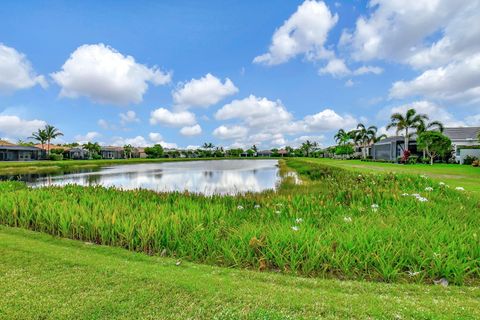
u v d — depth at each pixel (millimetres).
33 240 5984
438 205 7230
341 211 7090
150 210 6910
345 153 87062
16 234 6520
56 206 7352
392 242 4852
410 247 4613
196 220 6234
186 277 4121
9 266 4469
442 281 4148
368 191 8672
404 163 44625
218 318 3115
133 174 37031
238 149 143000
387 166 32812
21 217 7297
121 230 5844
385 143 59781
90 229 6098
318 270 4535
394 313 3176
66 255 4953
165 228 5633
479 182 14453
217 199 9242
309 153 127125
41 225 6867
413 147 52281
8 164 48594
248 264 4887
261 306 3342
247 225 5957
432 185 9555
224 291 3693
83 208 6988
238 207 7723
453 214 6637
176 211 6871
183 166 58469
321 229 5816
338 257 4520
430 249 4512
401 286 3945
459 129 54438
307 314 3178
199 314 3207
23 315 3221
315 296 3586
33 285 3861
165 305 3393
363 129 71250
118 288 3777
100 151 98812
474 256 4430
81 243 5902
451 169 26844
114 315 3213
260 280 4145
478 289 3859
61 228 6477
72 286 3832
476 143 47219
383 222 5887
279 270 4668
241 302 3434
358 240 4773
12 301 3479
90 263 4590
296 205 7660
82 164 58750
